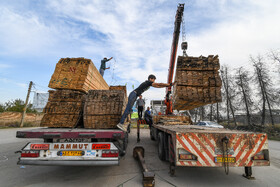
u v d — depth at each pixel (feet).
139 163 13.71
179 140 9.47
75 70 14.24
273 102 47.42
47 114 13.07
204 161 9.32
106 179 10.57
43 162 9.17
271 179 10.90
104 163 9.16
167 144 13.70
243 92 53.93
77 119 12.98
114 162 9.22
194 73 15.15
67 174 11.50
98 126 12.41
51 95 13.51
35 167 12.98
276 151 21.15
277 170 12.92
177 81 14.58
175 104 18.86
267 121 54.08
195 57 15.33
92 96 13.35
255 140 9.62
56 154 9.45
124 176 11.10
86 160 9.32
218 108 65.67
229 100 57.77
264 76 49.62
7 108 71.05
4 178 10.59
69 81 13.79
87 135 9.69
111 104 12.96
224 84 60.80
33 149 9.48
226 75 60.85
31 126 63.21
